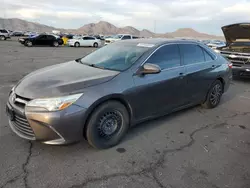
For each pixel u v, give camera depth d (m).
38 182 2.33
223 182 2.48
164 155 2.97
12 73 7.89
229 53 8.14
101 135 2.97
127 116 3.21
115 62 3.47
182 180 2.48
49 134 2.61
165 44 3.77
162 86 3.54
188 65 4.05
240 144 3.38
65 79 2.92
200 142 3.38
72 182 2.36
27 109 2.59
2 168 2.52
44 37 25.31
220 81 4.95
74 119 2.63
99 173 2.53
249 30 8.38
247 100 5.79
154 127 3.81
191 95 4.23
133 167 2.67
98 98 2.76
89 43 29.36
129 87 3.08
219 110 4.89
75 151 2.94
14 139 3.15
